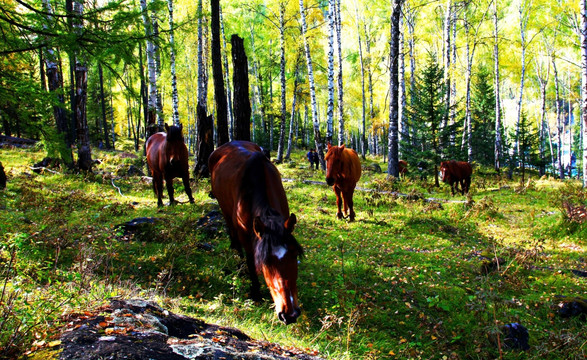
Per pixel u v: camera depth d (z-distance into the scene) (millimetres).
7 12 5211
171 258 5430
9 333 2160
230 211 4551
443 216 10258
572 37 24797
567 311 4598
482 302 3957
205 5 22875
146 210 8852
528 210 10906
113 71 5965
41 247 5320
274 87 50281
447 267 6195
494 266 6125
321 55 30781
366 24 32375
